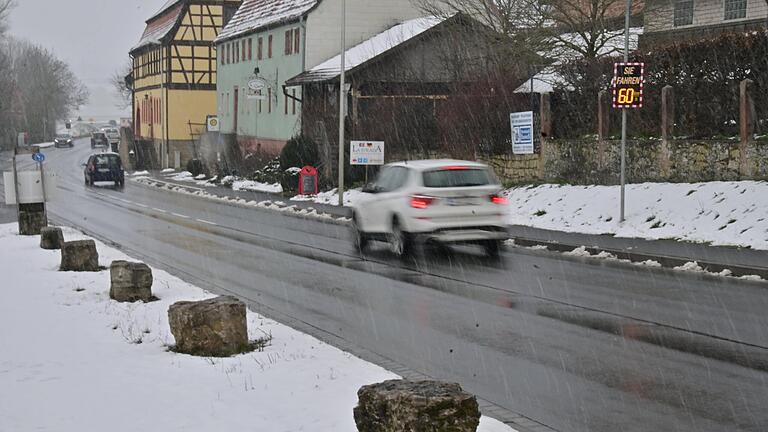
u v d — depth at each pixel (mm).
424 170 18875
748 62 22141
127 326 10703
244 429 6633
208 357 9117
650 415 7582
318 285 15312
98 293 13289
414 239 18734
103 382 8078
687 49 23875
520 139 29281
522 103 31266
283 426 6691
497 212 18828
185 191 47031
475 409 6012
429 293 14398
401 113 37188
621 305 13180
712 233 19406
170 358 9055
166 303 12438
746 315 12289
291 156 43156
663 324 11680
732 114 22625
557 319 12070
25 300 12648
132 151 79000
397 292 14516
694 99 23609
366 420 6234
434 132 35500
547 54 36781
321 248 21266
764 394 8219
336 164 40469
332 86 46969
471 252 20141
